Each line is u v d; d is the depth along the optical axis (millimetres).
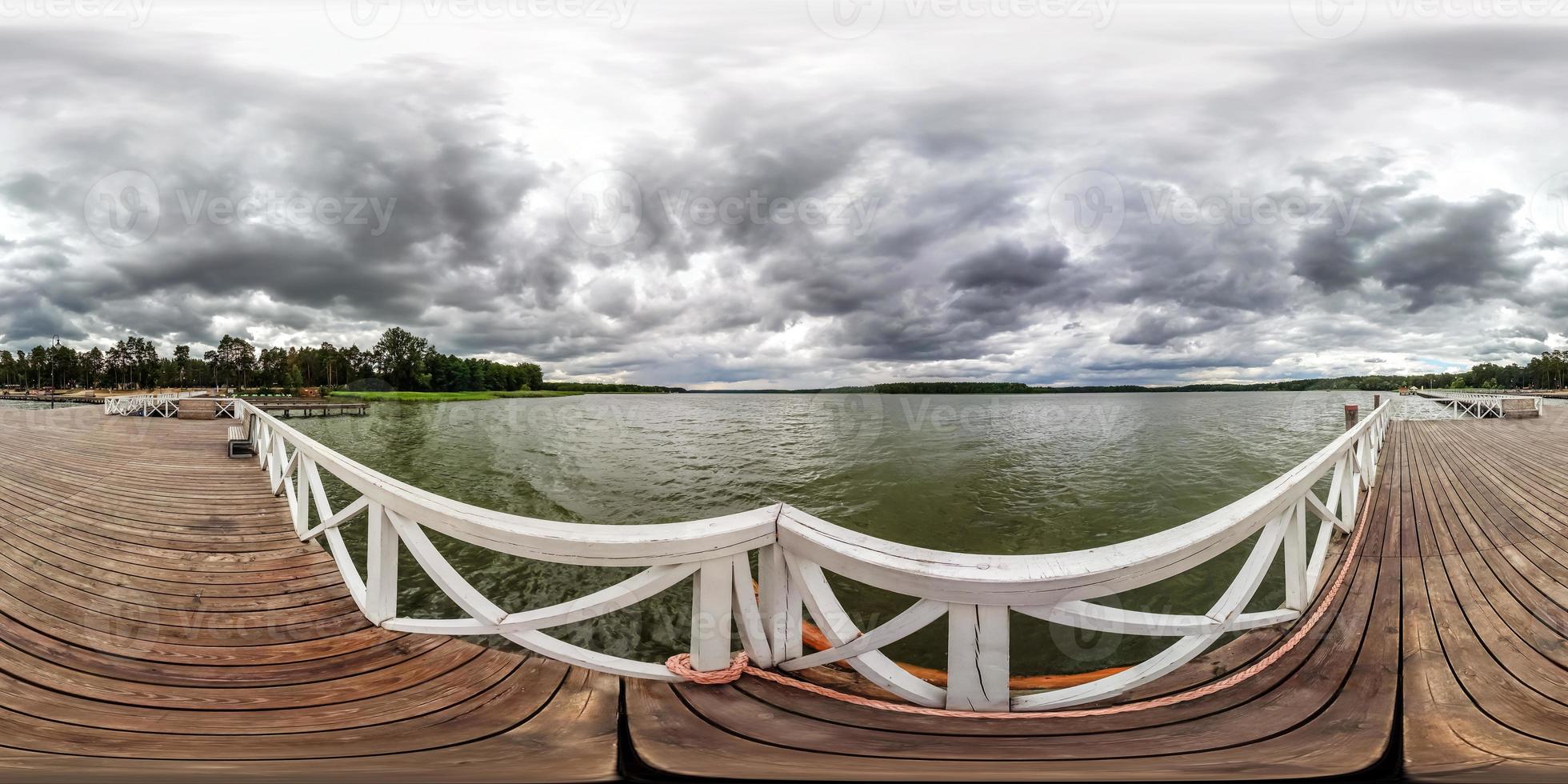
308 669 2330
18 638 2539
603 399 64750
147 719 1896
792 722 1689
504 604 5324
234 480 6672
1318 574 3094
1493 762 1579
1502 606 2826
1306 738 1668
